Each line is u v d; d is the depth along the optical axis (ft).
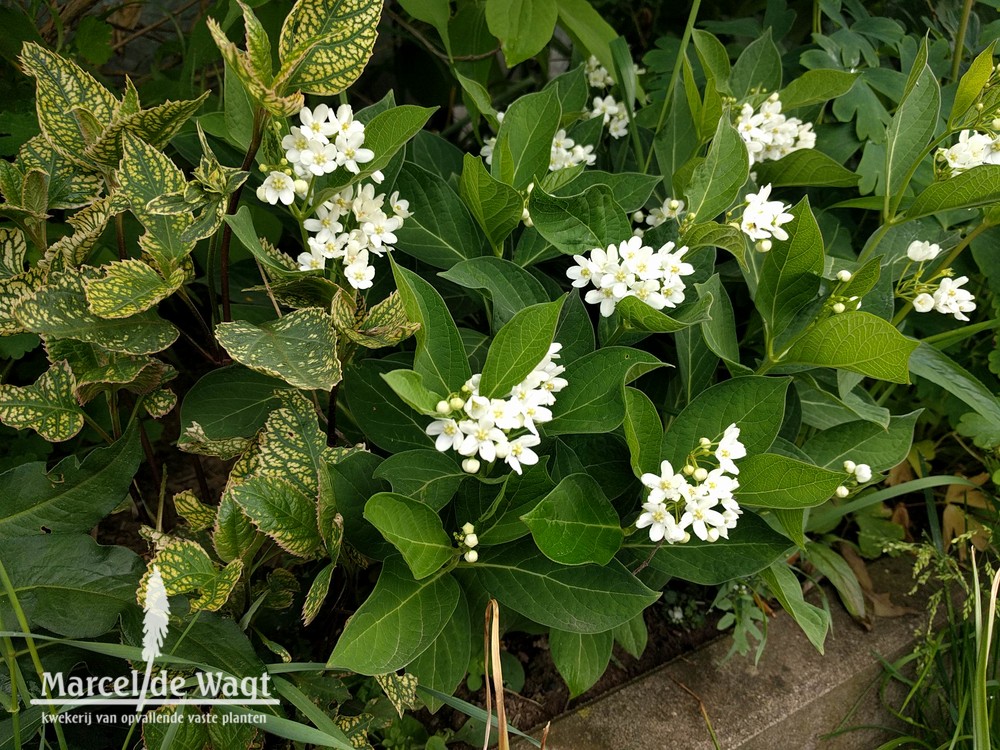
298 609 1.58
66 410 1.38
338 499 1.29
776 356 1.54
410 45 2.71
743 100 1.91
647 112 2.18
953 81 2.27
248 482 1.23
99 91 1.37
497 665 1.27
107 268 1.25
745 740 1.65
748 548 1.35
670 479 1.23
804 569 2.10
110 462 1.36
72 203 1.43
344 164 1.29
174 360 2.19
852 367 1.44
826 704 1.81
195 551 1.21
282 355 1.24
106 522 1.92
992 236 2.06
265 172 1.26
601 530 1.31
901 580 2.09
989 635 1.44
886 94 2.11
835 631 1.93
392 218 1.42
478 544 1.34
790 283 1.48
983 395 1.72
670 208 1.68
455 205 1.65
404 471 1.29
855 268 1.78
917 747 1.96
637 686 1.74
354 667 1.16
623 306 1.35
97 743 1.36
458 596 1.34
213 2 2.31
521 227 1.86
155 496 2.01
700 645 1.87
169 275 1.32
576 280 1.40
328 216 1.37
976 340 2.30
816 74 1.83
